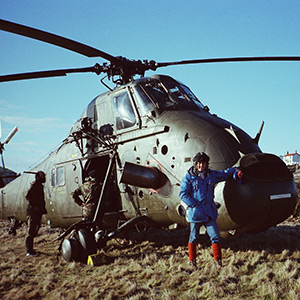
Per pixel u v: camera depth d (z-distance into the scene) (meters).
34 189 6.48
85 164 7.01
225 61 6.36
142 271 4.70
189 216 4.44
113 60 6.14
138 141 5.93
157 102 5.98
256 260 4.55
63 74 6.09
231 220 4.55
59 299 3.80
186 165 5.09
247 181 4.50
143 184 5.31
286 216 4.76
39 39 4.91
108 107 6.70
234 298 3.45
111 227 6.80
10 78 5.27
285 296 3.38
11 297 4.00
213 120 5.51
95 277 4.70
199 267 4.60
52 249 6.88
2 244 7.81
